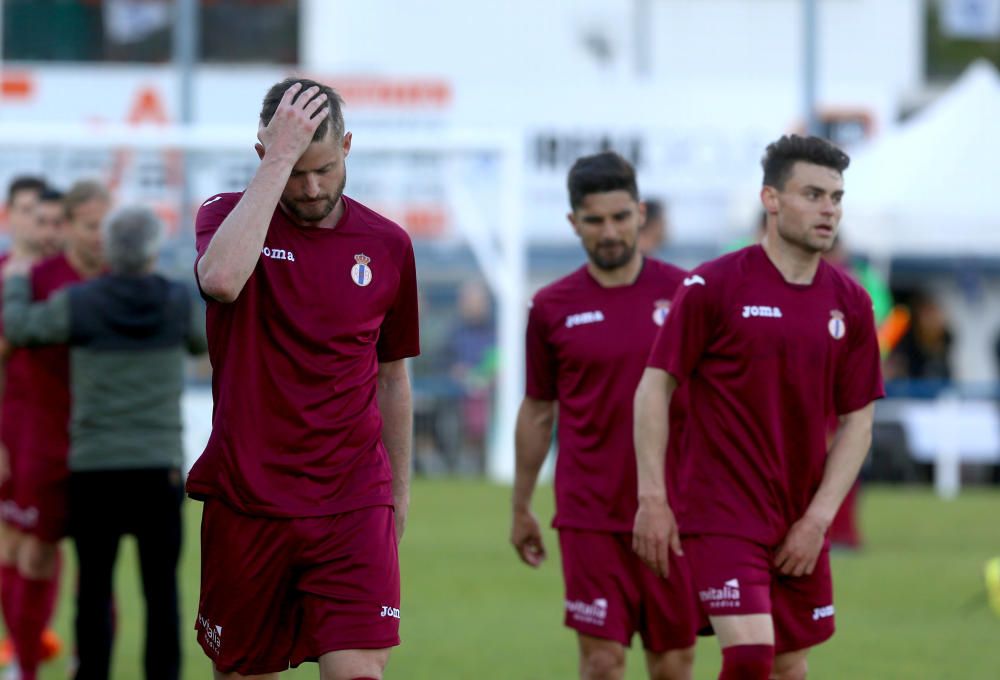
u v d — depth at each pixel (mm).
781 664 21000
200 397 60594
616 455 23438
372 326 17859
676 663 23750
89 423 25125
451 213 73375
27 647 28000
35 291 27922
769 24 104062
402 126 79062
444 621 34688
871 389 20844
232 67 97188
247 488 17312
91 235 27766
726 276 20406
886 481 69688
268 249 17469
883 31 104562
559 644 32125
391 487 18094
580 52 100125
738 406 20281
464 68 99000
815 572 20672
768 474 20234
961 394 71125
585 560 23500
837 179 20203
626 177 23828
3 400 29344
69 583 41625
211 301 17578
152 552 25312
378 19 98188
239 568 17516
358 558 17344
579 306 24016
